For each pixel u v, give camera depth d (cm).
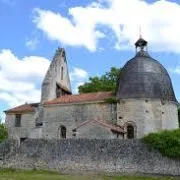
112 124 4206
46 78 5112
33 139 3644
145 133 4069
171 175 3119
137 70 4338
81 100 4547
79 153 3428
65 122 4597
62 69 5569
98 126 3991
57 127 4641
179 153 3128
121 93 4306
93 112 4447
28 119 4919
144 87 4216
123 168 3253
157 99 4169
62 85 5481
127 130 4197
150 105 4162
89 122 4066
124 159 3272
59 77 5409
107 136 3906
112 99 4328
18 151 3641
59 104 4688
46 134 4694
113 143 3359
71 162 3425
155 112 4150
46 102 4828
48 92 5009
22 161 3597
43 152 3553
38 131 4766
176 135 3189
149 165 3192
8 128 4981
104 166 3312
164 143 3192
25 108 5019
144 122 4103
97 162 3344
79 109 4547
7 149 3684
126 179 2919
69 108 4622
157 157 3195
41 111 4903
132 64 4431
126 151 3294
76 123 4522
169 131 3262
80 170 3378
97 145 3400
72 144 3484
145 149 3250
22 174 3098
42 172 3353
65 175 3144
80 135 4069
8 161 3641
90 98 4534
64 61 5666
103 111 4384
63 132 4622
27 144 3641
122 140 3344
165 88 4312
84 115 4494
